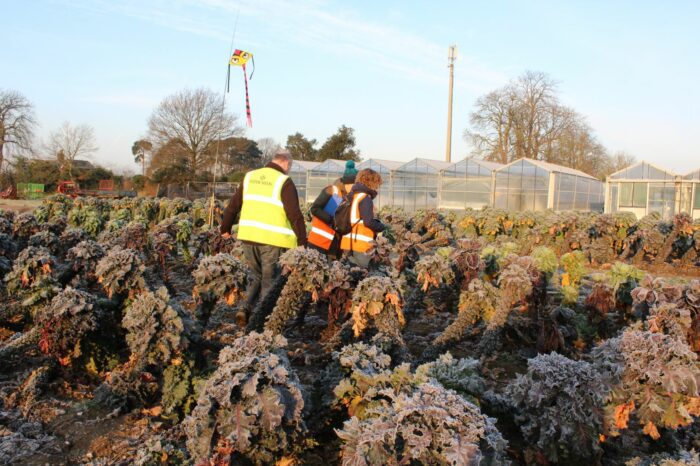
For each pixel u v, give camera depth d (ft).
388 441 8.12
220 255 15.75
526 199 95.50
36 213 46.62
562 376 10.20
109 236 29.48
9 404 12.35
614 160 230.07
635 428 12.08
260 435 9.13
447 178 102.78
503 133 182.70
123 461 10.23
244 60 27.40
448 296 21.34
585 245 40.68
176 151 166.30
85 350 13.78
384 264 20.40
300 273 14.17
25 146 166.81
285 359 10.18
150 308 11.89
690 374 9.97
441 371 11.02
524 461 10.63
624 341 10.78
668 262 43.98
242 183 18.12
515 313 20.27
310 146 207.31
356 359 11.07
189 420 9.17
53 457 10.29
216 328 18.44
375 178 19.03
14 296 19.54
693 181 90.68
